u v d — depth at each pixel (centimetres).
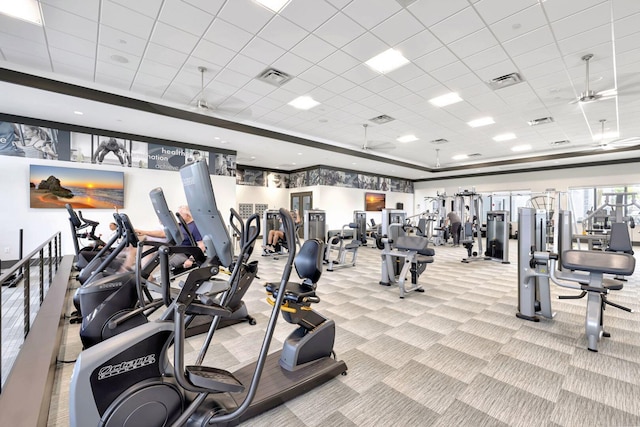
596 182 1059
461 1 302
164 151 762
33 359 175
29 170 596
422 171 1334
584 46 378
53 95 479
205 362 218
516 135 800
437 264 666
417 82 487
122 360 119
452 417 163
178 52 398
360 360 225
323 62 423
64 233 631
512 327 291
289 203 1350
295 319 194
